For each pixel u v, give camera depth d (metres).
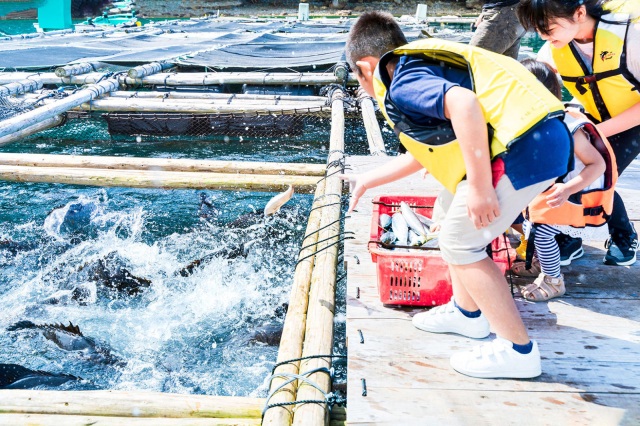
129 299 5.85
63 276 6.23
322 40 17.39
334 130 8.73
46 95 11.21
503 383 2.73
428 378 2.78
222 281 6.15
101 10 37.91
